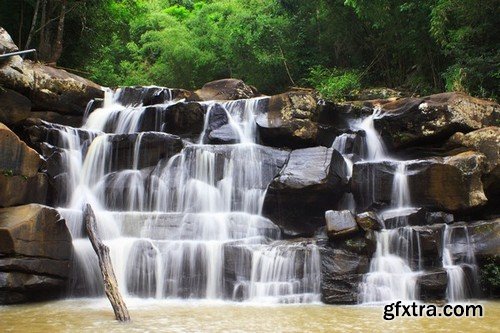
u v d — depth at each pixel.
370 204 12.59
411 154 14.52
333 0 22.39
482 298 10.66
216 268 10.46
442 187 11.87
